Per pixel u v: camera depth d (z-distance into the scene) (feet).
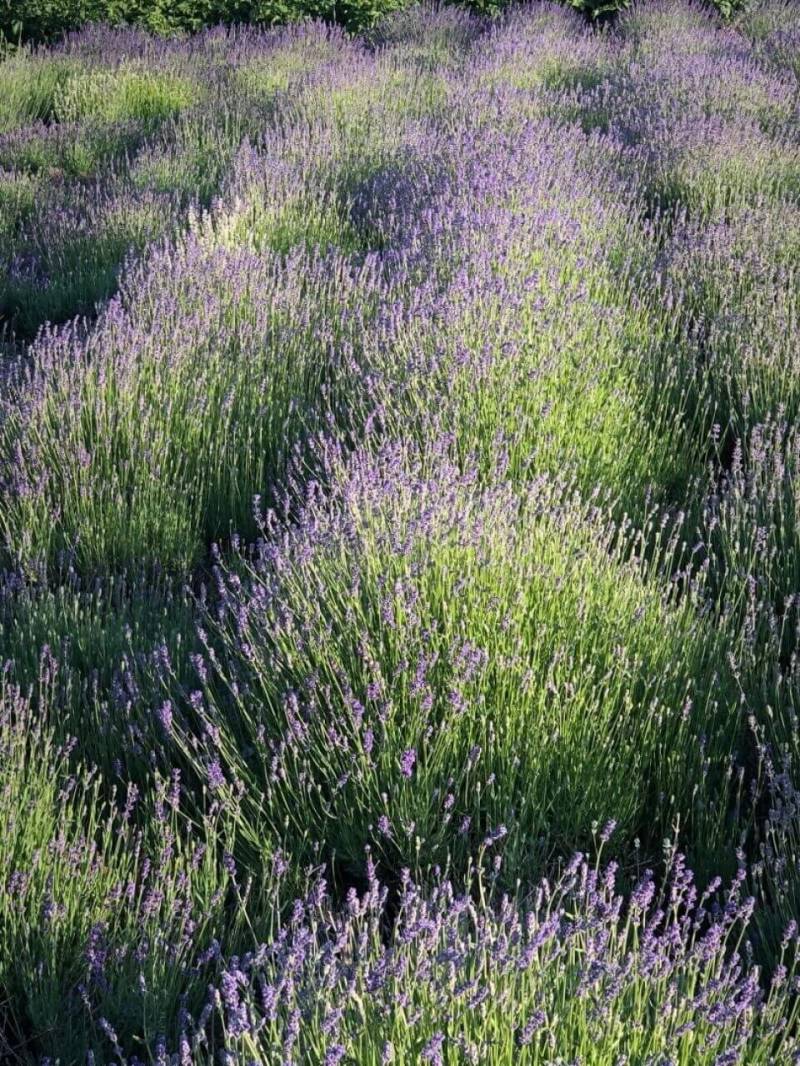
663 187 26.53
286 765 9.44
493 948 6.91
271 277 19.03
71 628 11.41
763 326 17.31
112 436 14.82
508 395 14.73
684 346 17.88
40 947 7.93
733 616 11.55
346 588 10.41
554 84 37.81
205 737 9.47
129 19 47.52
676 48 41.42
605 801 9.27
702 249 20.85
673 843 9.39
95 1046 7.33
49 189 28.76
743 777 9.89
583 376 15.64
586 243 20.71
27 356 19.66
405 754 8.77
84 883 8.35
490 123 29.96
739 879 7.76
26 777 9.29
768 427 15.19
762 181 26.07
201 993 7.81
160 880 8.30
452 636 10.03
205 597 12.17
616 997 6.64
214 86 38.11
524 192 22.26
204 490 14.60
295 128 30.27
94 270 23.38
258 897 8.66
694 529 13.91
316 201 24.98
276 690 9.89
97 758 10.12
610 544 13.42
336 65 39.04
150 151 30.58
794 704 10.12
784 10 48.55
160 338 16.21
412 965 6.99
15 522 13.55
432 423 14.38
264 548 11.64
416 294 17.12
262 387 15.80
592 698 9.61
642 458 14.83
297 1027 6.10
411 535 10.74
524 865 8.85
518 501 11.82
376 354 16.17
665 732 9.90
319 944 8.11
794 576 12.21
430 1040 6.06
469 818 8.70
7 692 9.79
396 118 31.65
